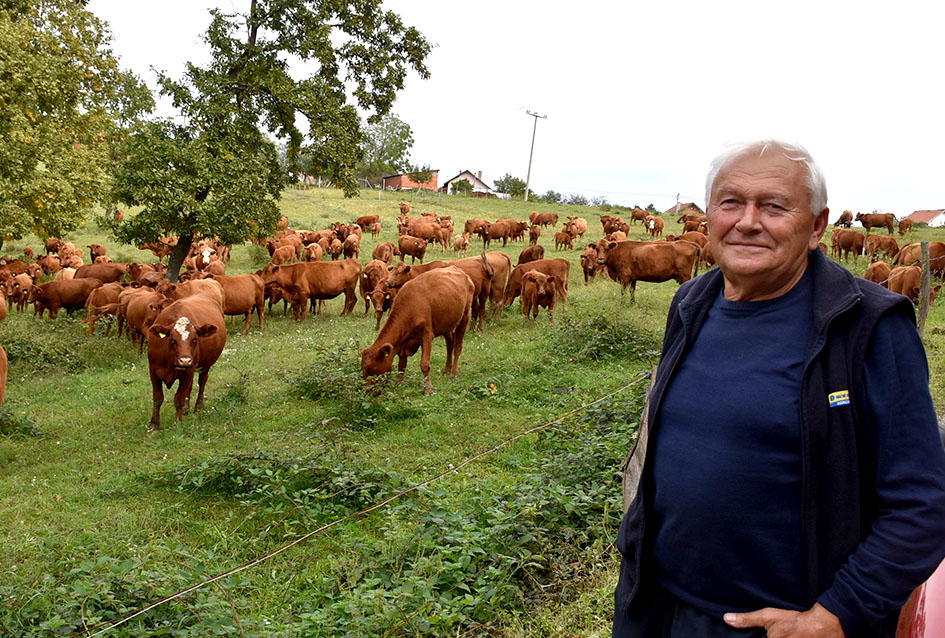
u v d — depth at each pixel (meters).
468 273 16.11
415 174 89.81
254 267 32.50
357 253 32.53
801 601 2.01
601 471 6.93
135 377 13.48
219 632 4.30
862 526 1.99
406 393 11.23
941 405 8.67
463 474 7.73
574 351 13.26
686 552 2.17
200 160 22.33
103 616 4.54
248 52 23.78
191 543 6.31
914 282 16.50
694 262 19.53
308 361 14.11
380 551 5.63
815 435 1.95
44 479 8.12
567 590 4.84
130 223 23.39
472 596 4.80
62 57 22.67
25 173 20.09
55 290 20.48
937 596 2.70
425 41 25.45
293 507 6.78
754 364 2.11
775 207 2.09
